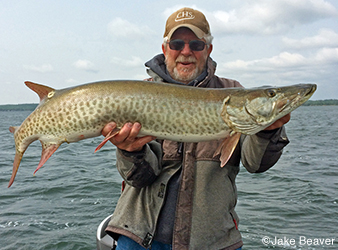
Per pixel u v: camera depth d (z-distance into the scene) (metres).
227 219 1.01
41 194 2.81
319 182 3.18
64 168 3.89
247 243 1.92
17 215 2.34
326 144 6.38
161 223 1.03
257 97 1.00
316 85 1.04
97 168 3.89
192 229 0.99
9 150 5.80
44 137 0.99
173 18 1.18
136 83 0.98
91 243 1.94
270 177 3.39
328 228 2.11
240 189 2.96
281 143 0.99
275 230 2.09
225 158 0.97
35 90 1.01
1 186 3.07
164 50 1.27
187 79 1.19
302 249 1.84
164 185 1.04
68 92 0.98
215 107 1.00
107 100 0.95
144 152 0.98
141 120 0.97
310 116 23.95
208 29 1.22
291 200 2.63
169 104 0.98
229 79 1.21
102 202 2.61
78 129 0.96
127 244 1.06
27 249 1.87
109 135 0.94
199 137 1.01
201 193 1.00
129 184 1.04
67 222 2.23
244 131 0.99
